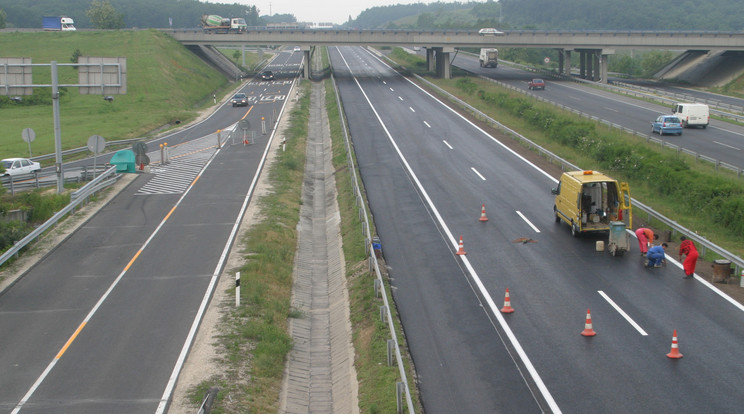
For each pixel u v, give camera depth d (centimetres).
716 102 6906
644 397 1530
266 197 3638
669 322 1934
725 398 1512
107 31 10781
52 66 3447
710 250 2623
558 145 4803
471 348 1828
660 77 10806
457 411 1519
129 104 7694
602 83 8756
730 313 1991
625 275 2333
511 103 6238
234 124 6388
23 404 1582
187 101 8156
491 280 2328
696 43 9125
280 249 2800
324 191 4078
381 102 7056
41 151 5159
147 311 2155
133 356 1833
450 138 5050
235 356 1831
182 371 1747
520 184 3678
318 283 2606
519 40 9425
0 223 2947
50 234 3025
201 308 2164
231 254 2708
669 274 2341
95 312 2156
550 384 1614
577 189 2698
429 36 9444
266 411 1606
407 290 2273
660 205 3297
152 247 2831
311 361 1961
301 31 9806
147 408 1560
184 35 10525
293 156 4772
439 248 2694
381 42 9638
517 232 2859
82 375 1727
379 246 2592
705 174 3406
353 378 1775
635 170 3809
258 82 10200
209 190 3847
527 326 1947
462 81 8550
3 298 2295
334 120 6150
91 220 3269
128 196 3753
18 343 1931
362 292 2277
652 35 9156
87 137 5778
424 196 3494
